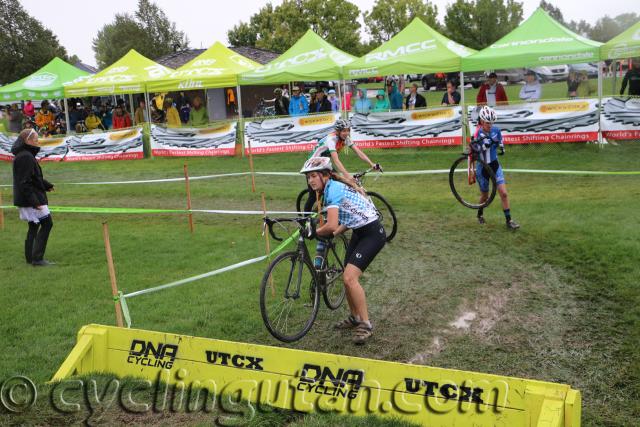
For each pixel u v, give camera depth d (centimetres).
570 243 726
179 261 757
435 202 1015
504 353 486
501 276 653
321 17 4978
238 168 1513
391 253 755
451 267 691
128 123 2027
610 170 1166
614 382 430
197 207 1097
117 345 453
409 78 4569
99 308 603
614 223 790
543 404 327
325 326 554
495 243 766
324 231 500
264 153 1697
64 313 593
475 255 726
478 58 1491
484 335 520
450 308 580
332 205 496
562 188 1060
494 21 4581
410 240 805
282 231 891
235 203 1112
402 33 1656
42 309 605
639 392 415
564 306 566
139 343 447
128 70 2002
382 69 1592
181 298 619
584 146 1406
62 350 506
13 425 378
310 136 1645
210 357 427
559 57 1431
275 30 5097
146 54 4962
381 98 1816
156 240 872
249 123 1703
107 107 2567
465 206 933
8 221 1074
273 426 379
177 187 1305
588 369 451
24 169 742
